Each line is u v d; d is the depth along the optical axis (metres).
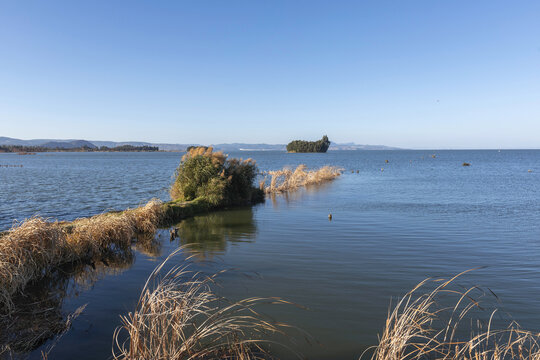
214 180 18.22
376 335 5.11
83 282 7.43
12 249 7.14
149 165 76.50
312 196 22.47
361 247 9.91
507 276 7.51
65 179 38.47
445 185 29.12
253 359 4.49
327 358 4.54
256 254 9.29
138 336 4.11
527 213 15.50
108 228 10.29
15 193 25.52
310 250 9.62
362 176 39.97
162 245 10.52
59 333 5.26
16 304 6.35
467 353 4.59
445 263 8.40
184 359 4.46
